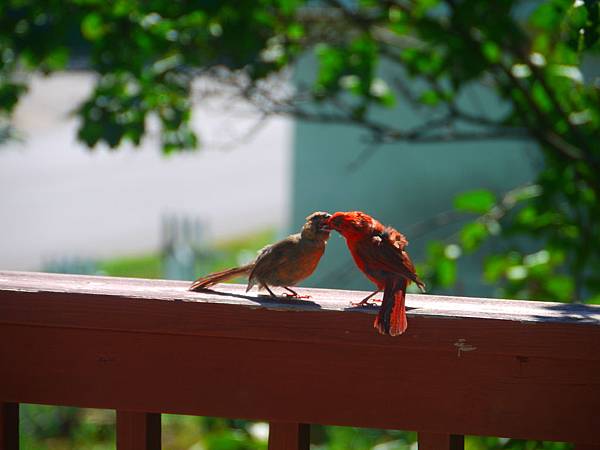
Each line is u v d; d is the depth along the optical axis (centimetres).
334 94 978
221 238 2920
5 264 2612
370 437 1295
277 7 911
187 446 1458
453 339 305
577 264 845
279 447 320
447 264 868
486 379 305
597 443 298
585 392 299
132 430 327
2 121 1013
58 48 937
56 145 4391
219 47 923
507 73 882
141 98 939
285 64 963
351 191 1766
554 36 857
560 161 872
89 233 3019
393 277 379
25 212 3325
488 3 837
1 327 333
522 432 303
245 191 3659
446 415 308
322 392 315
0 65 938
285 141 4759
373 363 312
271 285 414
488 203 895
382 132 988
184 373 323
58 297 326
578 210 855
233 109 974
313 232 413
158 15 883
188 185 3797
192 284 367
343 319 311
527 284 828
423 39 914
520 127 931
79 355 328
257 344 318
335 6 963
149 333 323
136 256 2719
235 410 320
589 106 870
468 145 1714
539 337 299
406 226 1755
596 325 295
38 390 331
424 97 975
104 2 888
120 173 3997
